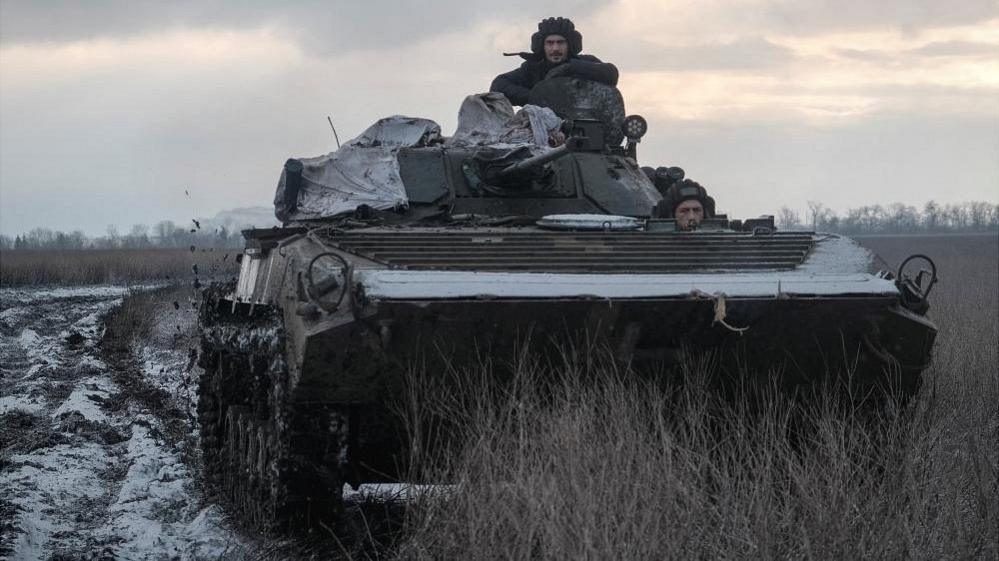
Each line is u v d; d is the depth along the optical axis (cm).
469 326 729
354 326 712
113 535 831
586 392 759
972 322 1484
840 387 811
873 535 668
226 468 985
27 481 992
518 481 651
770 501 688
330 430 752
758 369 796
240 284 1019
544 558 625
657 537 629
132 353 2003
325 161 1057
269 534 791
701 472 753
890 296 775
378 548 770
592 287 747
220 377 1005
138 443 1171
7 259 5312
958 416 924
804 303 762
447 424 757
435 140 1137
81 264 4769
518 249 834
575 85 1257
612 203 1064
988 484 744
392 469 806
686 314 757
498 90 1323
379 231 866
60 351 2047
